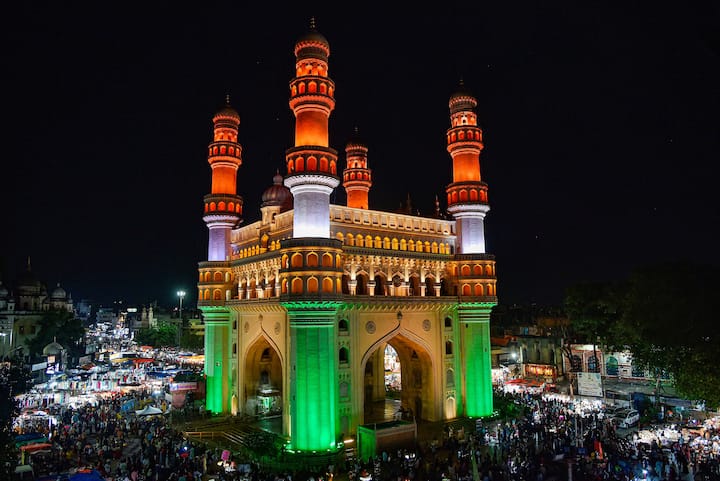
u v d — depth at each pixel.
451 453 30.39
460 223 44.16
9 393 26.97
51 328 79.81
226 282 45.66
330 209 37.59
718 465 26.92
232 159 46.88
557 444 30.80
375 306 37.34
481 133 44.88
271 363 44.72
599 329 50.03
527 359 67.12
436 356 41.19
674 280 34.22
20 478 23.95
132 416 42.94
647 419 39.41
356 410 35.75
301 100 35.25
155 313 156.62
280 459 31.34
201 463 29.89
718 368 29.66
